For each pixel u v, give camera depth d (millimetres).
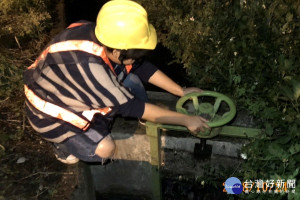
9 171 2041
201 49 2826
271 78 2277
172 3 3295
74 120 1766
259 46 2455
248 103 2201
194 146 2246
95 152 1871
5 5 3230
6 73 2641
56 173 2033
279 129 2107
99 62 1617
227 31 2668
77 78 1637
